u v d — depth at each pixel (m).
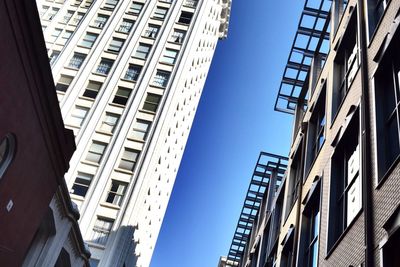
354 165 13.33
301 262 16.84
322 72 21.67
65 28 63.25
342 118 15.42
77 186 44.44
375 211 10.20
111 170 45.66
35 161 14.90
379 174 10.52
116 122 49.78
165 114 51.03
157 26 60.91
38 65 13.65
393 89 11.77
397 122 10.82
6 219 13.95
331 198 14.05
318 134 20.62
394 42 11.91
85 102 51.09
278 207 27.34
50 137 15.45
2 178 13.28
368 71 13.28
